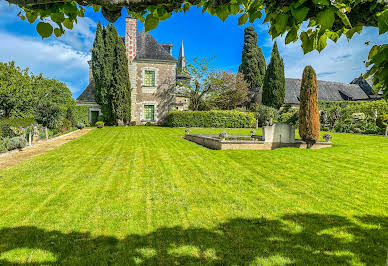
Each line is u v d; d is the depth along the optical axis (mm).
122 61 24141
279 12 1627
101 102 25047
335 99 33406
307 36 1802
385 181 5562
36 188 4977
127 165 7191
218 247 2947
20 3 1424
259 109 28734
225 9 1856
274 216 3777
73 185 5195
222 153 9242
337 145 11227
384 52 1439
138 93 26109
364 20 1527
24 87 16859
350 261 2652
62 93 24031
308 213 3877
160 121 26672
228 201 4387
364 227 3410
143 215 3795
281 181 5621
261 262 2652
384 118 17266
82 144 11734
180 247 2945
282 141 10602
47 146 11031
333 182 5512
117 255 2781
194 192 4859
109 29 24297
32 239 3086
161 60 26469
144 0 1503
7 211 3875
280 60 30047
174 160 7977
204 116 23531
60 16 1608
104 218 3674
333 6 1390
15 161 7730
